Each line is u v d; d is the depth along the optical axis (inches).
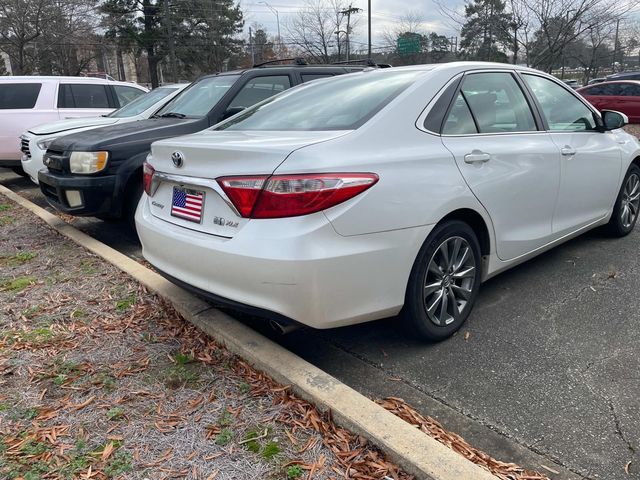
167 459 85.8
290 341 130.6
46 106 374.0
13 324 134.5
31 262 183.6
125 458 86.0
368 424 89.6
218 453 87.0
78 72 1355.8
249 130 131.1
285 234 96.8
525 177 141.6
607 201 188.7
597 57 1168.8
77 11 1039.6
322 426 93.2
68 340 126.0
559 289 158.9
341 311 103.3
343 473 82.7
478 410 103.0
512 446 93.0
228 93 229.3
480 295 156.1
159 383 107.5
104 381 108.3
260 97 238.7
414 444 85.0
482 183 127.4
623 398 105.1
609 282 163.3
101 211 198.7
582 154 166.1
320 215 97.5
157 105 269.0
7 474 82.3
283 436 91.0
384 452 86.1
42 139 266.2
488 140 133.6
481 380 112.8
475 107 135.0
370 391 110.0
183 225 117.2
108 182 195.9
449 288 125.7
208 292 110.7
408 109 118.6
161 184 127.3
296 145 101.1
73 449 88.3
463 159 123.6
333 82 147.9
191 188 114.9
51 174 205.8
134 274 162.2
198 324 128.8
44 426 94.3
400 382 112.9
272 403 100.0
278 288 97.9
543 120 156.6
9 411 98.5
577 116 175.3
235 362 115.0
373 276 105.3
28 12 919.7
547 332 132.7
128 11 1641.2
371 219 102.9
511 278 168.6
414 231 110.8
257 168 99.9
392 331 134.7
